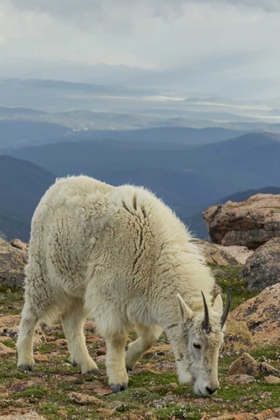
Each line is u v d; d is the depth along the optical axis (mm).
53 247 15109
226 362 16062
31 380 13883
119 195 14766
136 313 14102
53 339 20156
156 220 14422
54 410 10914
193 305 13359
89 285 14391
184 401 12062
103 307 14000
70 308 15758
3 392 12539
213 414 10828
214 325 12430
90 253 14445
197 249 14734
